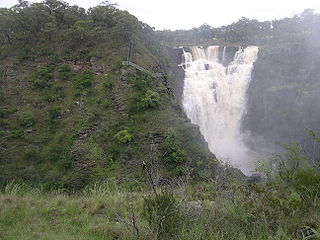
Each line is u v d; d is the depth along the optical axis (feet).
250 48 173.58
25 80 119.65
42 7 140.77
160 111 104.99
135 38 137.90
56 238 17.03
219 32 248.93
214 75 159.02
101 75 118.52
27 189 31.04
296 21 230.27
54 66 124.77
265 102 151.53
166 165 86.02
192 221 17.61
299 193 20.18
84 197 26.84
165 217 16.60
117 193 27.12
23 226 18.78
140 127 98.58
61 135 96.99
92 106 106.22
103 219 20.57
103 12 144.77
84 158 89.04
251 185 23.50
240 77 160.66
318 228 15.79
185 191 21.56
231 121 157.07
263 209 18.28
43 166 88.63
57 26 139.85
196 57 178.19
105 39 135.54
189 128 103.55
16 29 134.92
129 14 139.44
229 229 17.16
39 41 136.36
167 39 238.48
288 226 16.71
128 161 87.86
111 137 95.86
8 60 128.36
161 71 132.77
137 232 16.70
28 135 98.27
